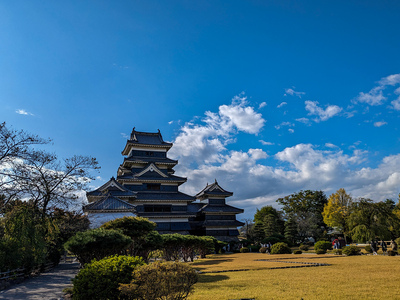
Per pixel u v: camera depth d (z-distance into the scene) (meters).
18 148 25.53
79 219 37.25
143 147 62.81
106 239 20.92
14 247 22.77
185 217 56.75
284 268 25.75
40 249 25.66
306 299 12.70
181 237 36.62
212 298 13.62
